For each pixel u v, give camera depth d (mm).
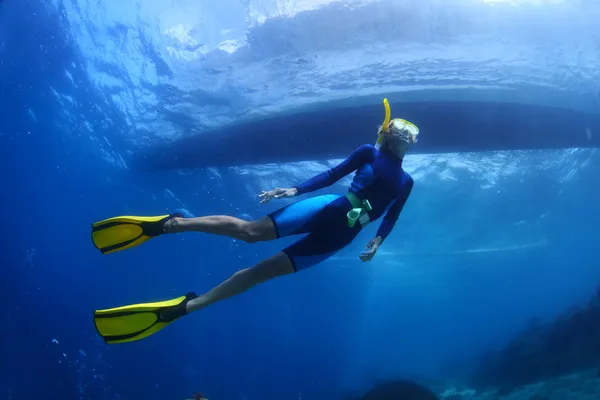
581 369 24719
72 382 33344
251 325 94688
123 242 4469
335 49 13422
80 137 20641
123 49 15523
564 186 28562
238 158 19188
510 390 25469
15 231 29812
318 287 62562
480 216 32156
